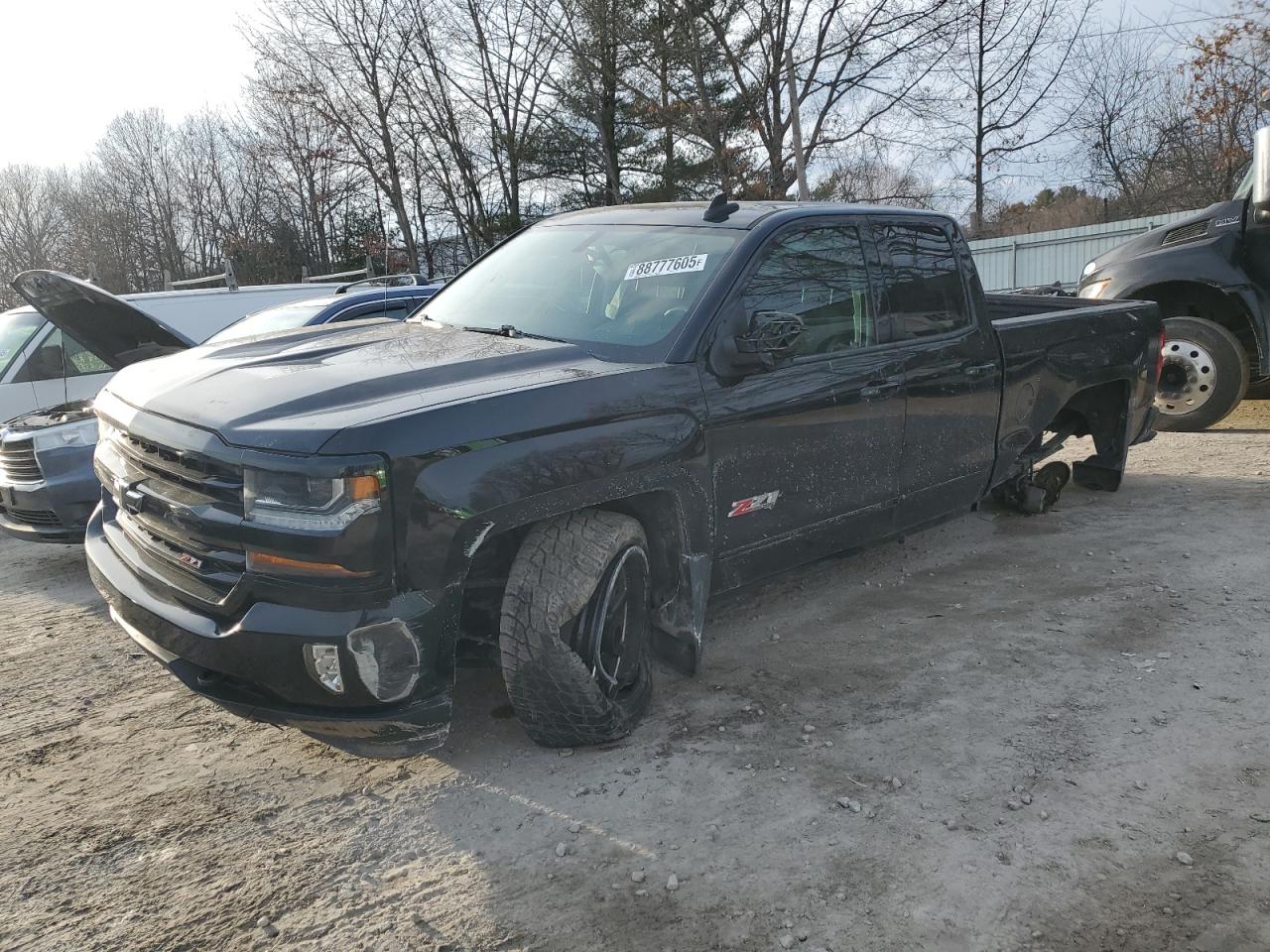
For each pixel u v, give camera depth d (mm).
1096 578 4855
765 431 3594
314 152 38750
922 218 4613
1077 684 3666
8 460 5371
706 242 3789
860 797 2924
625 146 35000
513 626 2932
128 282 58500
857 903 2441
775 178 32188
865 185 34844
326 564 2527
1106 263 8867
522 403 2846
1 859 2730
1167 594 4566
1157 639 4066
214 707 3734
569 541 2990
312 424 2598
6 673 4145
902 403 4234
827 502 3965
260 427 2637
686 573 3398
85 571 5895
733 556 3635
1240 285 7980
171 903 2520
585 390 3018
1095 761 3105
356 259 44656
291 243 49812
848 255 4129
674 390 3270
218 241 56656
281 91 36531
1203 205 27656
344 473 2500
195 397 2951
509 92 35375
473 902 2492
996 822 2777
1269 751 3135
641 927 2375
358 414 2650
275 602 2613
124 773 3223
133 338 6312
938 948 2283
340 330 3965
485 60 34812
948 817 2805
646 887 2527
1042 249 24984
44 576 5816
